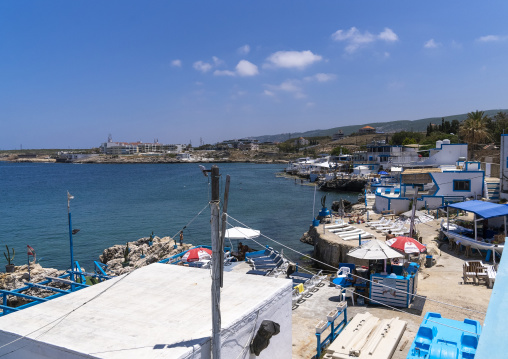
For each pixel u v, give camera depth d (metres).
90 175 169.88
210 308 8.98
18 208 73.88
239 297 9.60
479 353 4.83
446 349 9.94
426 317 12.20
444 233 26.56
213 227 7.28
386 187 49.66
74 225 56.44
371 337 11.99
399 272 17.12
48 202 81.88
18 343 7.79
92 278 18.97
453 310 15.66
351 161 98.38
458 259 23.31
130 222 58.03
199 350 7.31
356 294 16.80
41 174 181.38
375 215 39.41
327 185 87.19
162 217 61.72
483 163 48.22
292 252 35.97
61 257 40.03
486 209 23.67
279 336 10.15
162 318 8.50
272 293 9.84
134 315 8.67
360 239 28.20
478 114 71.44
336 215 40.94
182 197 86.00
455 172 38.81
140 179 141.50
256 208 65.50
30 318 8.57
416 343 10.45
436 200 38.91
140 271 11.76
